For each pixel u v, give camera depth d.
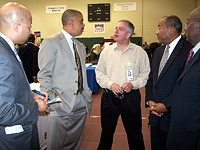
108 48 1.94
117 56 1.86
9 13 1.00
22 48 3.07
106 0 9.64
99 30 9.92
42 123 2.04
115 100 1.84
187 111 1.11
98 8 9.67
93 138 2.57
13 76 0.94
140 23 9.53
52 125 1.68
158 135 1.69
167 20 1.50
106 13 9.64
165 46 1.67
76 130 1.79
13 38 1.03
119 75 1.83
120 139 2.52
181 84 1.17
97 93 5.05
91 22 9.92
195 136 1.09
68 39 1.72
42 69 1.56
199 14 1.11
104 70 1.96
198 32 1.13
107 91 1.88
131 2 9.45
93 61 5.56
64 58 1.62
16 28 1.01
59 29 10.14
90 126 2.96
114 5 9.60
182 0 9.12
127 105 1.80
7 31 1.02
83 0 9.80
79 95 1.74
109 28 9.84
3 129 1.01
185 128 1.12
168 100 1.45
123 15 9.62
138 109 1.83
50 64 1.58
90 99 1.85
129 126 1.88
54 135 1.69
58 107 1.63
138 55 1.88
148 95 1.73
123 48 1.88
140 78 1.83
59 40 1.65
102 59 1.95
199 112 1.07
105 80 1.86
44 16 10.13
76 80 1.66
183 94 1.13
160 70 1.60
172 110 1.27
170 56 1.49
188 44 1.44
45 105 1.16
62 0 9.92
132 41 9.67
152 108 1.52
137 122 1.86
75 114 1.74
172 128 1.21
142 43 9.70
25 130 1.07
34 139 1.18
